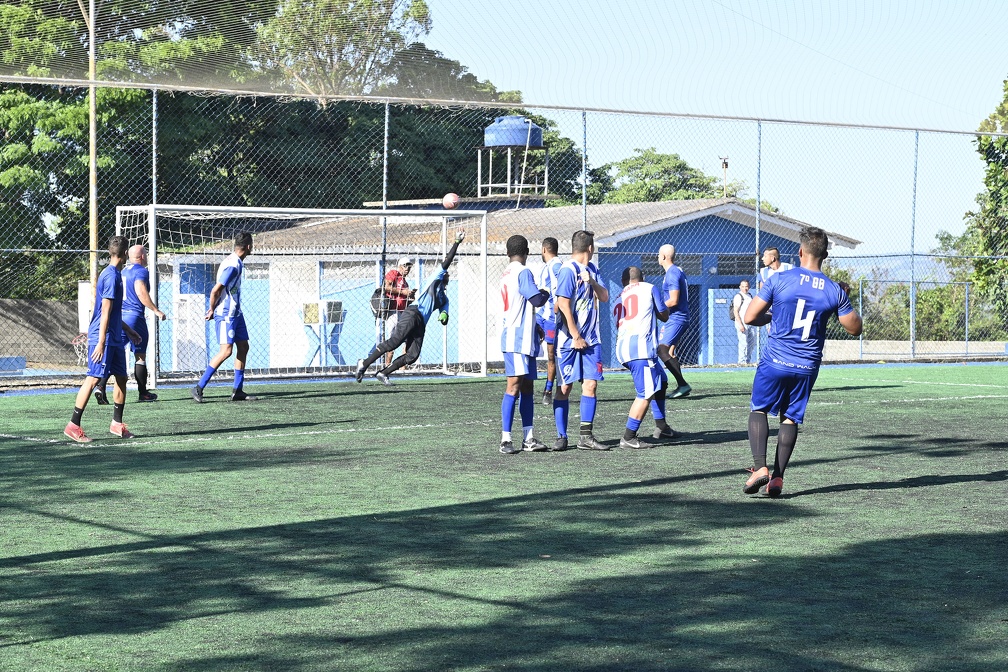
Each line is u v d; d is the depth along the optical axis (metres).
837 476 9.45
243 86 19.16
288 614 5.23
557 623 5.08
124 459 10.30
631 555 6.48
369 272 26.38
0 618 5.17
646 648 4.71
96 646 4.74
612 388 18.77
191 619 5.15
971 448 11.16
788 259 31.23
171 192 34.84
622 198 47.22
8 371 26.59
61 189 34.69
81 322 26.14
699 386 18.98
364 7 18.62
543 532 7.13
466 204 33.75
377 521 7.47
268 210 19.78
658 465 10.02
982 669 4.45
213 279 25.33
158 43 18.67
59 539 6.90
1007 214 33.81
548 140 44.66
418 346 18.88
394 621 5.12
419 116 39.47
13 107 33.69
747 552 6.55
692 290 29.28
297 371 23.48
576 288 10.89
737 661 4.54
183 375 20.98
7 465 9.96
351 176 38.06
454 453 10.75
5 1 18.33
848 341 32.31
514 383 10.74
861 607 5.36
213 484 8.95
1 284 35.44
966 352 27.78
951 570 6.11
